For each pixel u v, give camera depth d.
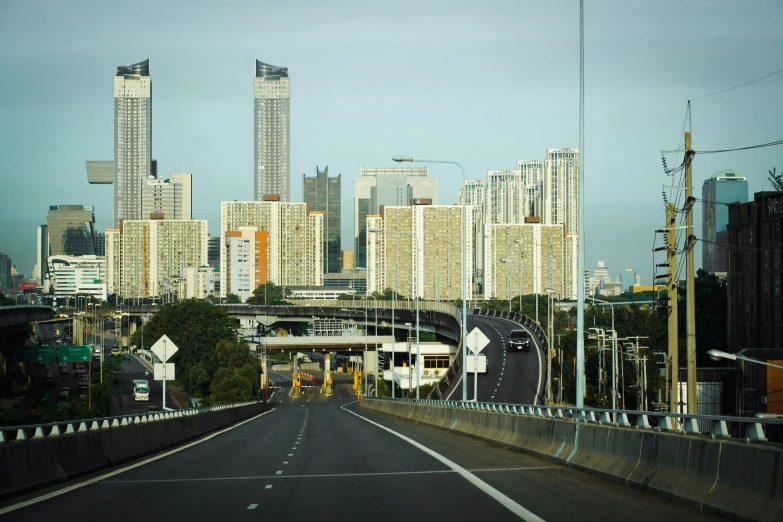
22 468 27.23
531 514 20.55
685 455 22.66
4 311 164.00
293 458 38.50
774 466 18.31
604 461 28.75
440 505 22.33
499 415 48.06
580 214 40.22
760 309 141.75
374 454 39.94
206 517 21.12
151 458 40.31
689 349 58.62
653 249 72.19
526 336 166.50
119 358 199.12
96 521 20.70
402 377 182.88
